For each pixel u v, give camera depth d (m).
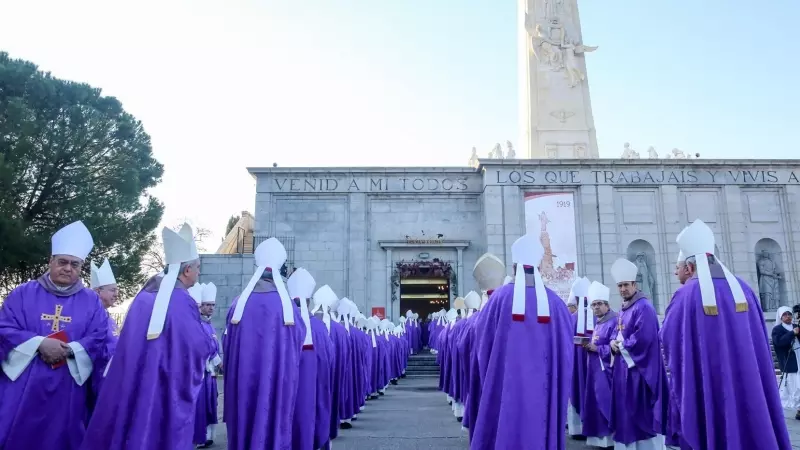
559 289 31.88
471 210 34.12
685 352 6.58
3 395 6.23
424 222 33.94
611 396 10.05
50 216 31.06
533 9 37.59
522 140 38.47
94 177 32.47
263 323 6.75
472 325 7.93
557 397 6.59
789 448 6.29
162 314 5.72
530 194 33.03
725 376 6.29
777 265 33.16
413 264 33.25
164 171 36.34
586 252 32.38
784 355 15.38
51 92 31.00
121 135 32.94
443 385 17.91
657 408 9.25
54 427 6.34
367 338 16.95
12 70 30.16
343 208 33.72
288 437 6.71
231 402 6.61
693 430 6.43
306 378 8.01
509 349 6.54
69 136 30.70
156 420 5.54
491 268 7.96
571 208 32.88
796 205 33.56
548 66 36.72
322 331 9.23
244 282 30.06
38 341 6.37
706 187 33.59
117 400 5.53
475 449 6.44
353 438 11.69
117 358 5.67
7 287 30.75
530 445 6.27
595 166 33.31
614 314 10.62
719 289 6.53
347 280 32.88
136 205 33.59
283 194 33.75
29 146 29.11
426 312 47.81
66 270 6.84
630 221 33.03
